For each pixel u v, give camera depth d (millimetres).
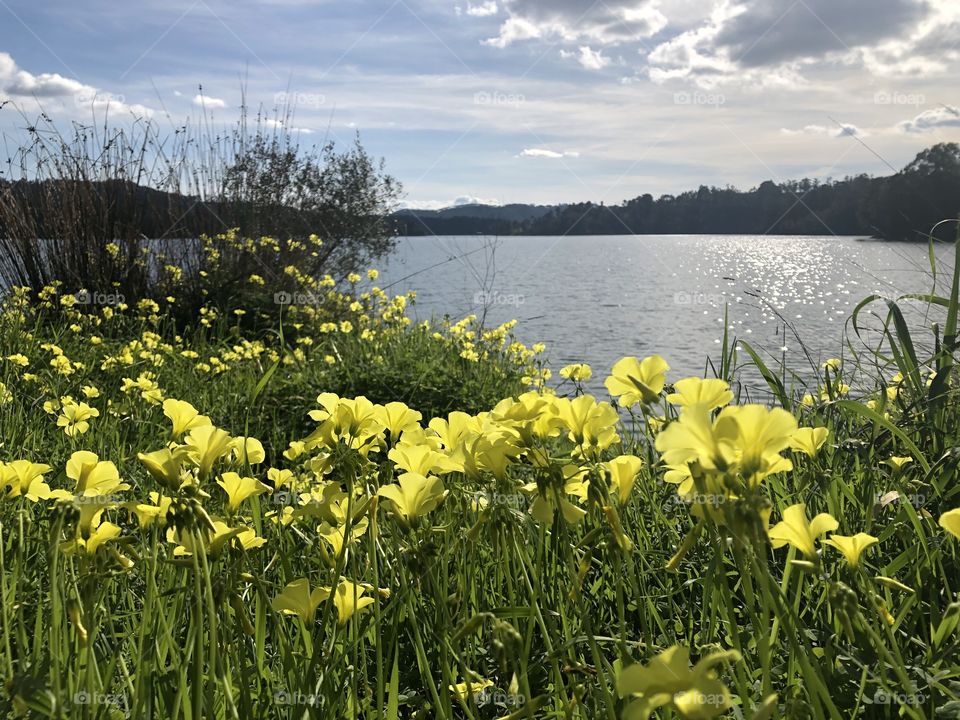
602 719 1558
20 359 5312
